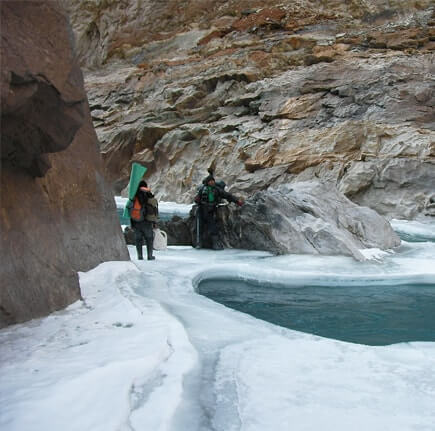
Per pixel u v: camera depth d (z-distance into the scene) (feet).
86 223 20.30
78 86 11.57
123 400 7.79
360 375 10.11
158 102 99.45
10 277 12.26
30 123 11.02
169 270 22.74
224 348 11.76
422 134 62.08
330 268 24.17
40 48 9.91
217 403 8.59
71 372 8.68
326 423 7.89
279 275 22.67
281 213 29.68
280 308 18.49
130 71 120.06
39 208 14.34
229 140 81.00
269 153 72.59
